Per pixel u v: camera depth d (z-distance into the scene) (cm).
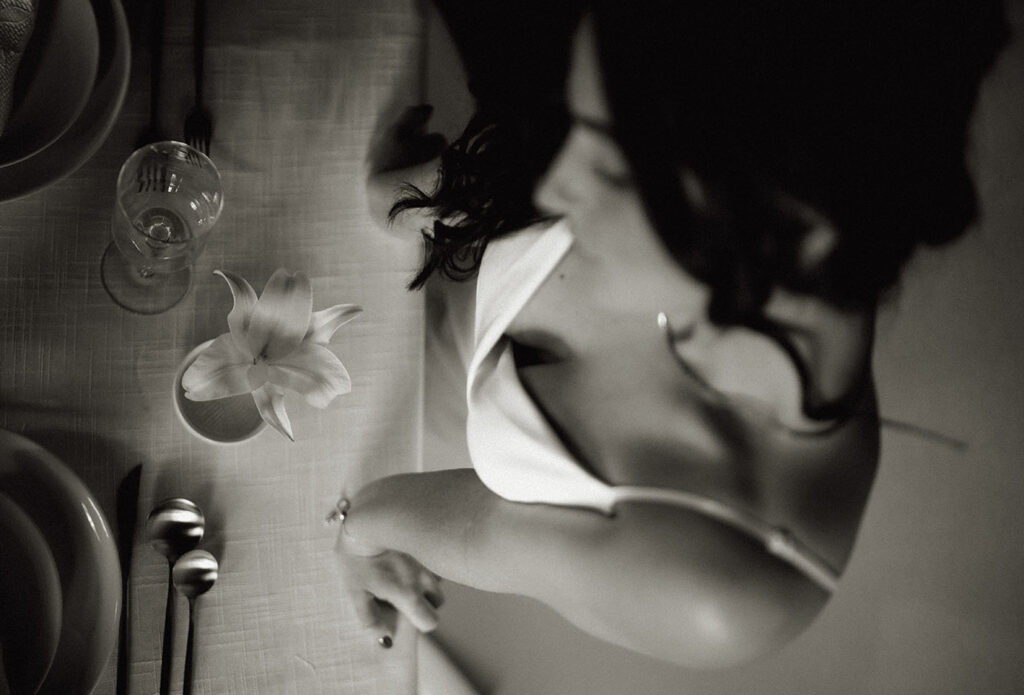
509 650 130
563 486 104
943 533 115
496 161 112
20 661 113
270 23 132
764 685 119
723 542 100
